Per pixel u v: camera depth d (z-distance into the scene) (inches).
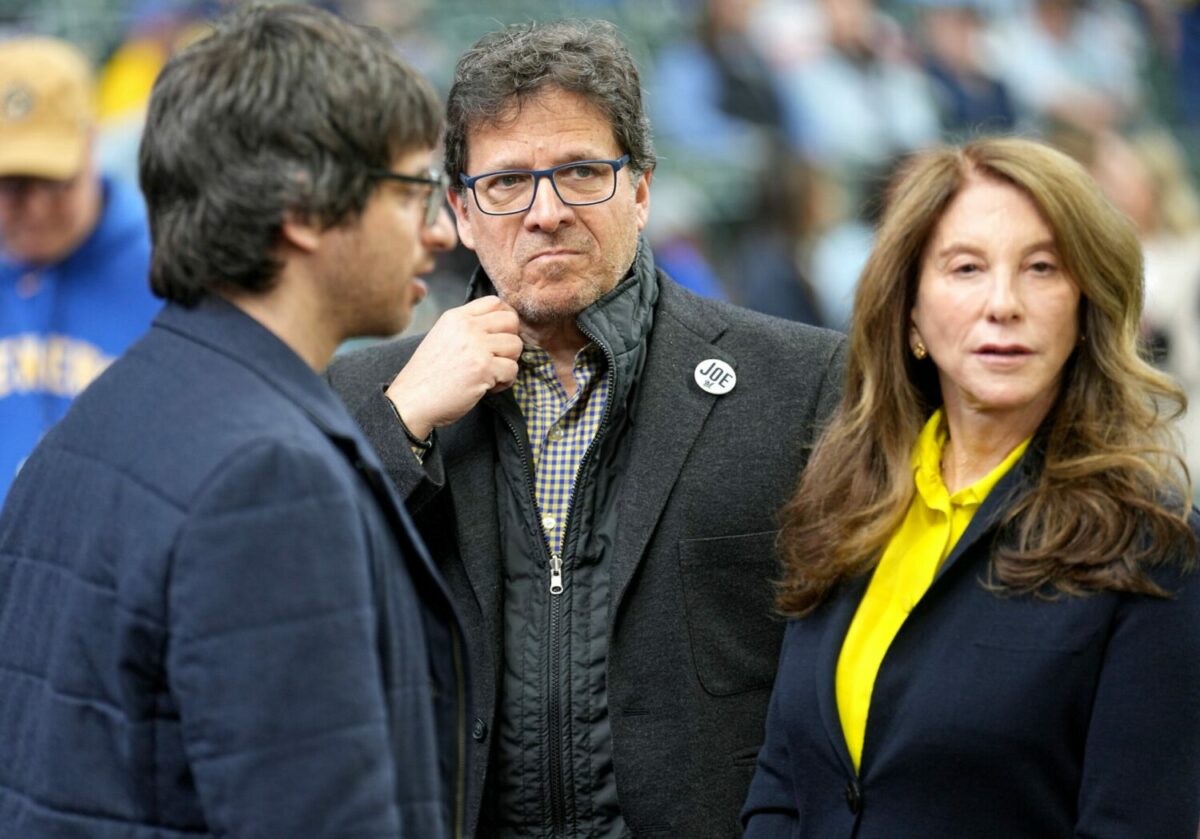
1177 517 269.6
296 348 236.8
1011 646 275.3
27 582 234.2
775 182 1043.9
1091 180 290.0
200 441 218.5
